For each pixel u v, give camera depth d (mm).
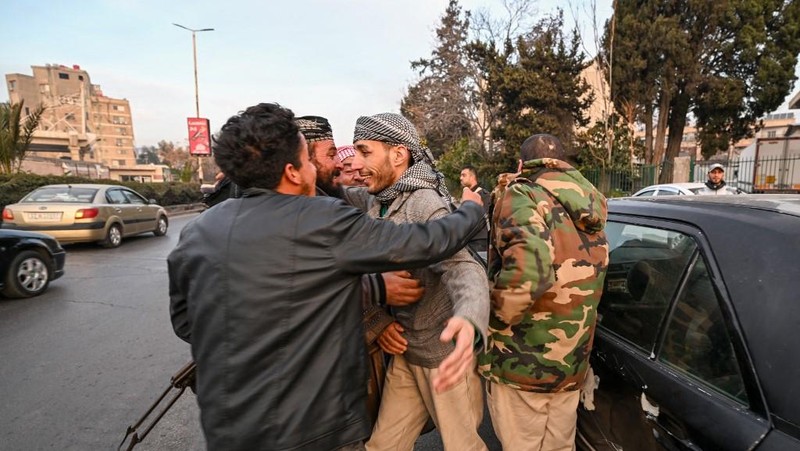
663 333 1521
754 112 18125
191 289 1222
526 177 1706
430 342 1580
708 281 1367
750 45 16828
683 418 1312
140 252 9516
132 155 98312
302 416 1149
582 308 1589
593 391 1816
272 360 1146
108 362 3855
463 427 1651
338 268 1165
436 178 1671
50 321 4961
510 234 1522
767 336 1133
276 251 1138
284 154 1245
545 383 1616
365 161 1624
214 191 2281
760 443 1070
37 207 9055
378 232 1193
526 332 1617
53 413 3023
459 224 1289
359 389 1272
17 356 3980
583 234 1615
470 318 1217
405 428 1791
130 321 4957
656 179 15828
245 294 1129
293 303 1140
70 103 73438
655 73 17688
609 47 17594
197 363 1228
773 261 1198
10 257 5676
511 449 1725
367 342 1556
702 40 17422
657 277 1635
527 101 17938
